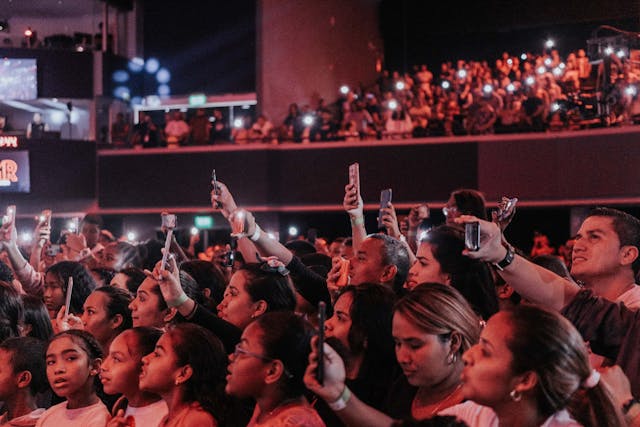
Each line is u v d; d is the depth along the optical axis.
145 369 4.12
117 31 23.08
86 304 5.53
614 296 4.33
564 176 18.62
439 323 3.48
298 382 3.61
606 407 2.98
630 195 17.97
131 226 21.53
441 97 20.81
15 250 7.00
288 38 22.97
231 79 23.00
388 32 26.61
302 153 20.52
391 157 19.91
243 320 5.00
